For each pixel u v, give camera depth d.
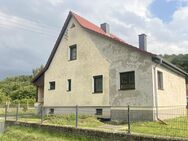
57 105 22.33
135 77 16.23
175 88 19.14
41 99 25.55
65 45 22.41
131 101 16.28
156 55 15.13
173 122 13.97
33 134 13.84
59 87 22.39
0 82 80.00
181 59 48.06
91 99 19.12
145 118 15.40
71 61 21.50
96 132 11.19
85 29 20.56
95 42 19.48
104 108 18.00
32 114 24.94
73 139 11.98
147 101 15.43
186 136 9.41
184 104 21.00
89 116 17.41
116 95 17.27
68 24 22.38
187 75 21.59
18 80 80.62
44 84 24.22
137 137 9.77
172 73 18.83
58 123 14.86
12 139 14.01
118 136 10.39
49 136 13.16
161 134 10.02
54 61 23.44
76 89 20.62
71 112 20.77
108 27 24.70
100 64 18.77
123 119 16.58
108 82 17.97
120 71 17.22
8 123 17.22
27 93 58.03
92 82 19.22
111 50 18.06
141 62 16.05
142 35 21.53
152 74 15.43
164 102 16.66
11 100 54.88
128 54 16.86
